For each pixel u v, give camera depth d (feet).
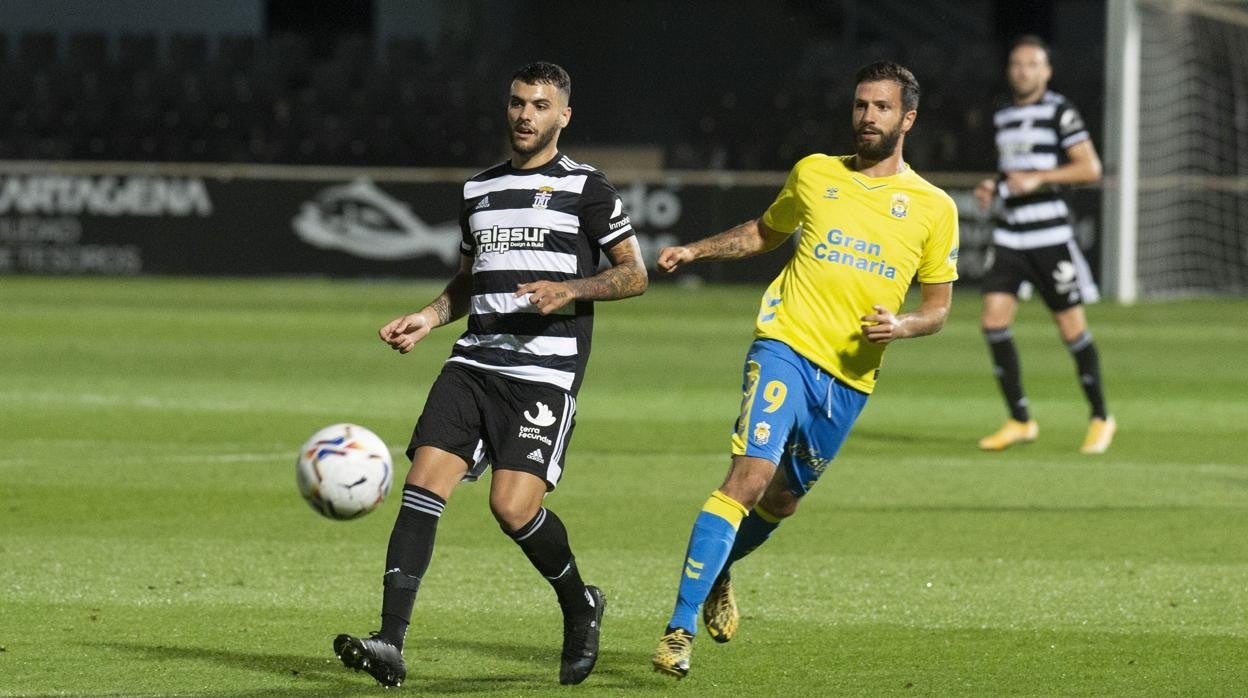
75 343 183.11
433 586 72.43
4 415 128.67
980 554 80.33
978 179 272.72
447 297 60.49
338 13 373.61
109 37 338.34
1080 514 91.71
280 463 106.73
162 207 277.44
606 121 331.57
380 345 185.37
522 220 57.88
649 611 68.44
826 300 60.70
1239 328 220.64
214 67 312.71
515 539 56.49
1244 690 55.83
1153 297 274.36
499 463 56.90
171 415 129.49
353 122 306.55
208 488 97.19
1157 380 163.43
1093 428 117.60
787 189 63.36
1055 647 62.18
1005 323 117.19
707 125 311.47
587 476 103.81
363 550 80.07
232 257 277.85
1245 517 90.89
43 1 337.93
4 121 308.40
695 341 195.52
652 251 277.44
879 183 61.67
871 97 61.11
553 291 54.95
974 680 57.11
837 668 58.90
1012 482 102.94
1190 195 278.05
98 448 112.57
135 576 73.61
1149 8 259.60
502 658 60.08
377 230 275.80
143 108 307.99
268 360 169.27
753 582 73.87
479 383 57.57
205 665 58.34
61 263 278.87
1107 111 253.85
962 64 309.83
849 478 104.17
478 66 316.40
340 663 58.90
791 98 309.42
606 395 146.61
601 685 56.54
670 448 116.16
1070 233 115.85
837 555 79.87
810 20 338.13
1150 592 71.92
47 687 55.01
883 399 147.64
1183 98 278.67
